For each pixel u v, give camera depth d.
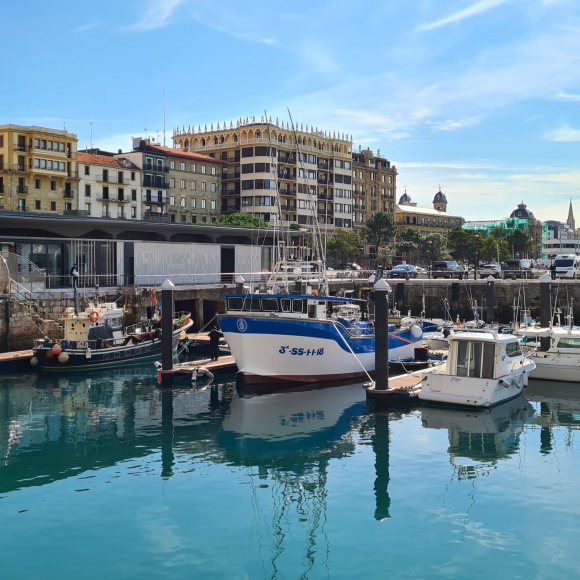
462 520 17.00
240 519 17.14
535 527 16.58
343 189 147.88
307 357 33.81
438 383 29.31
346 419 27.41
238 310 35.19
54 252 52.19
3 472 20.80
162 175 123.25
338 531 16.41
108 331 40.34
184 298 53.91
